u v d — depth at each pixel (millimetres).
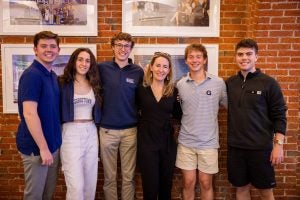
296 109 3121
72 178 2574
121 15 3203
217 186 3359
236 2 3188
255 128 2691
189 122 2828
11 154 3330
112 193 3055
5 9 3162
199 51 2762
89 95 2646
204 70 2955
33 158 2391
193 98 2787
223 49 3234
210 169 2822
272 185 2740
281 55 3070
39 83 2305
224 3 3195
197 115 2791
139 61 3242
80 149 2596
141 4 3172
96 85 2703
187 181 2906
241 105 2730
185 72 3236
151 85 2789
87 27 3193
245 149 2725
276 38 3057
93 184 2764
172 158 2803
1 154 3332
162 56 2725
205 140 2795
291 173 3221
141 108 2818
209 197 2908
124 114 2850
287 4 3016
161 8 3180
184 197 2982
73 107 2574
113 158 2979
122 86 2824
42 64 2375
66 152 2584
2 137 3311
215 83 2812
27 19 3176
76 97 2590
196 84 2793
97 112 2705
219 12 3186
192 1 3174
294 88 3102
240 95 2740
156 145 2746
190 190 2941
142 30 3197
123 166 3002
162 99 2744
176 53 3223
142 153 2760
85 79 2695
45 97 2363
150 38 3221
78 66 2582
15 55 3215
